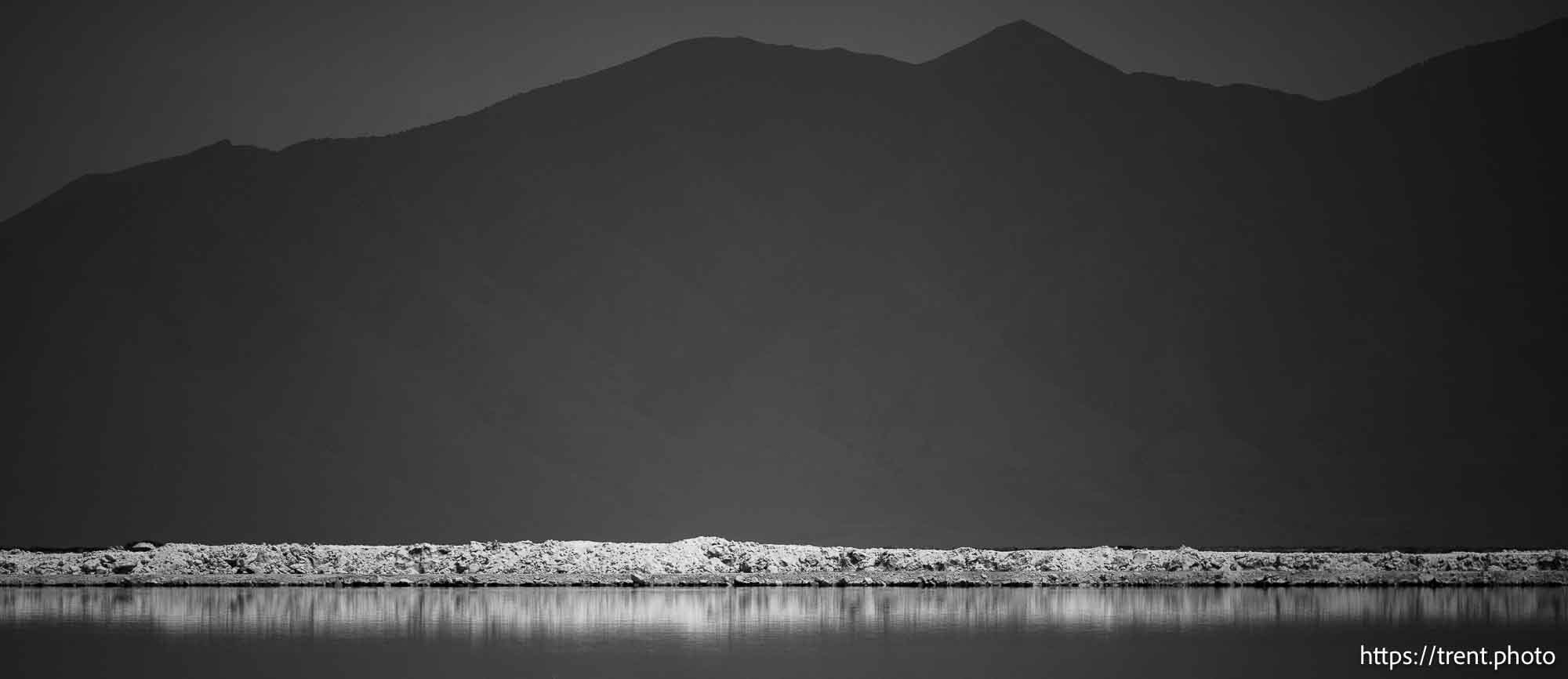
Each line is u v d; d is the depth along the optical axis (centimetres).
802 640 7669
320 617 8581
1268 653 7344
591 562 11194
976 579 10906
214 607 9125
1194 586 10856
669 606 9212
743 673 6669
